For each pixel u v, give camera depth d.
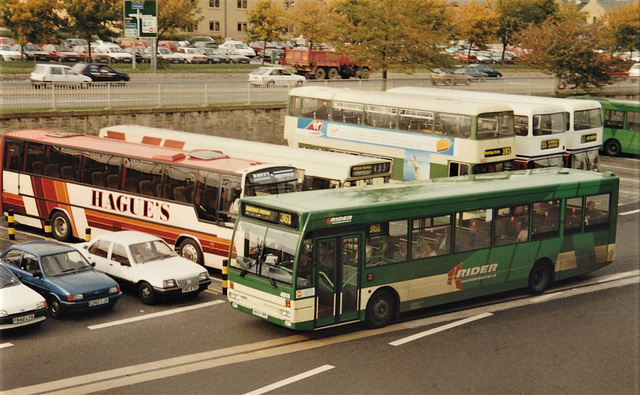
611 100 46.50
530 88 54.19
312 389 13.74
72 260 18.47
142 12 48.44
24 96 32.66
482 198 19.14
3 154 26.44
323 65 58.09
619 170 41.59
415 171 28.11
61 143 24.95
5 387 13.48
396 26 47.34
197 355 15.41
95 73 48.78
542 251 20.72
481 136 26.39
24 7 59.94
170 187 22.16
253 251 16.75
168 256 19.81
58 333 16.59
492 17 81.69
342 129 30.44
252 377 14.28
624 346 16.64
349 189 18.83
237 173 20.80
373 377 14.44
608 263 22.45
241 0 82.19
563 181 21.16
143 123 35.66
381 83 46.53
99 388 13.56
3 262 18.58
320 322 16.30
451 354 15.94
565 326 18.09
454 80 49.44
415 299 18.09
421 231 18.02
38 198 25.50
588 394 13.86
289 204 16.55
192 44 76.75
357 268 16.88
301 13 69.00
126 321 17.55
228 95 39.16
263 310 16.47
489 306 19.73
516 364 15.44
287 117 32.41
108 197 23.64
